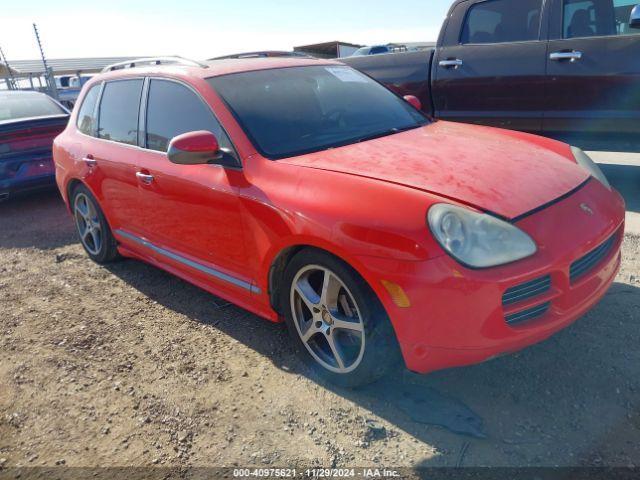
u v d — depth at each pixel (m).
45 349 3.48
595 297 2.56
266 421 2.63
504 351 2.33
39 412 2.87
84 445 2.60
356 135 3.37
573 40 5.05
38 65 25.91
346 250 2.46
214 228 3.26
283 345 3.27
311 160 2.94
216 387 2.93
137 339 3.51
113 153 4.12
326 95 3.68
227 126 3.20
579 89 5.08
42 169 6.84
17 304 4.20
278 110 3.37
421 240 2.28
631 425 2.37
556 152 3.16
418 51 6.10
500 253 2.26
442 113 6.04
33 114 7.35
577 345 2.94
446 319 2.27
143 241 4.11
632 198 5.29
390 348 2.55
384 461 2.31
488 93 5.62
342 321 2.67
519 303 2.31
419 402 2.64
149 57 4.30
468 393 2.67
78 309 4.03
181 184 3.39
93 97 4.68
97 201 4.48
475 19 5.67
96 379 3.11
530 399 2.58
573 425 2.40
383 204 2.44
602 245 2.65
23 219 6.71
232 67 3.69
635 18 4.43
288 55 4.58
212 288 3.56
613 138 5.11
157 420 2.72
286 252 2.87
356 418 2.58
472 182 2.55
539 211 2.44
